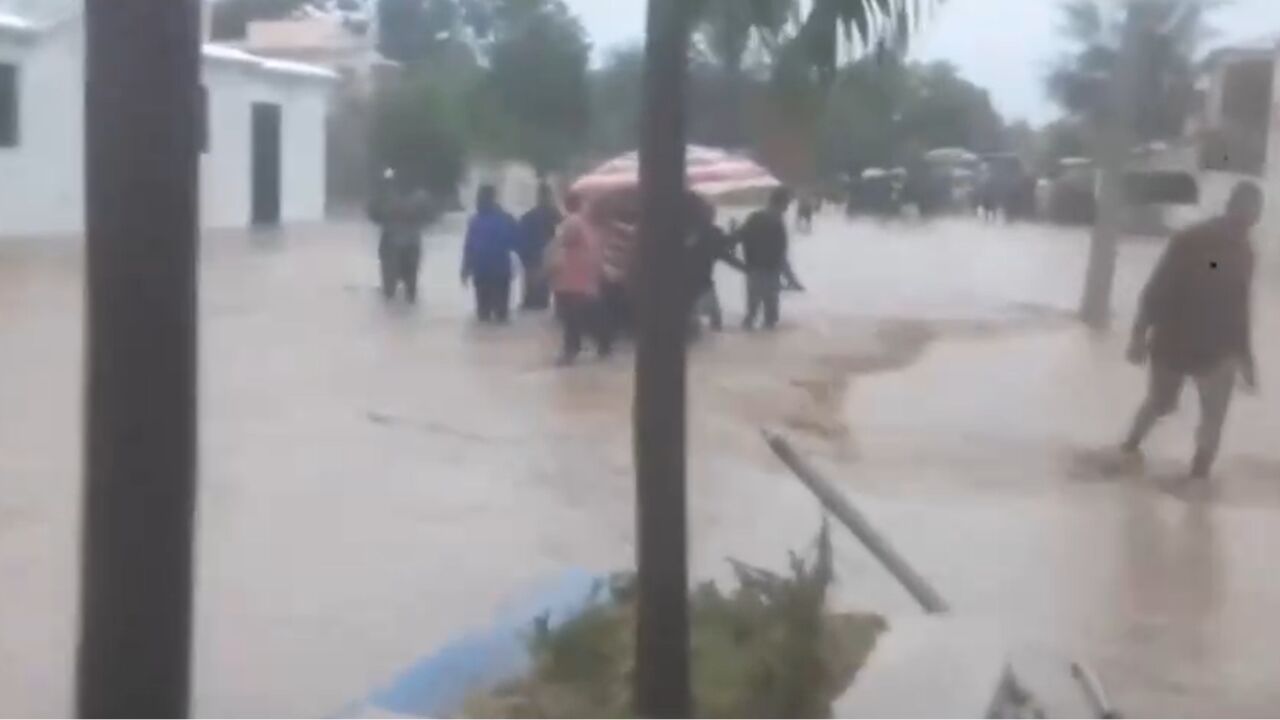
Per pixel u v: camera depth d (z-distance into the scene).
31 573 5.59
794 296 11.01
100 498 2.86
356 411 8.77
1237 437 8.45
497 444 7.99
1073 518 6.80
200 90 2.87
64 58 15.72
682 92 3.73
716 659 3.75
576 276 9.23
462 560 5.84
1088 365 10.18
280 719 4.03
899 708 3.47
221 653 4.69
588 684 3.85
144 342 2.82
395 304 11.90
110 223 2.80
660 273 3.75
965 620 4.25
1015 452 7.98
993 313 11.42
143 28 2.77
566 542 6.16
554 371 9.29
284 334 10.77
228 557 5.95
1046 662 4.51
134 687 2.87
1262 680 4.62
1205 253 8.50
